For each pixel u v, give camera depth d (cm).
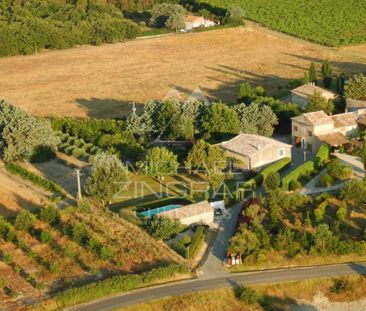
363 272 9931
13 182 13412
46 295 9606
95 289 9438
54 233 11206
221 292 9556
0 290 9744
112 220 11500
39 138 14562
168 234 10831
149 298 9431
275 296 9569
